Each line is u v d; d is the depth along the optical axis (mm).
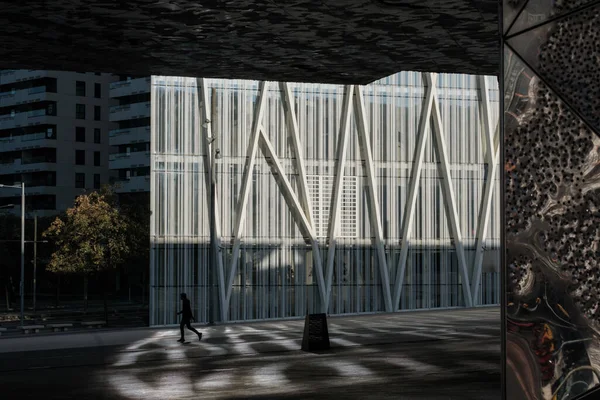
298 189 38531
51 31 14211
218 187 37188
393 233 40688
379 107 40625
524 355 5340
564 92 5113
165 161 36375
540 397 5246
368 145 39969
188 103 36719
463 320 32438
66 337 28219
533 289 5297
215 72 18109
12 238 67500
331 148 39219
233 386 14266
